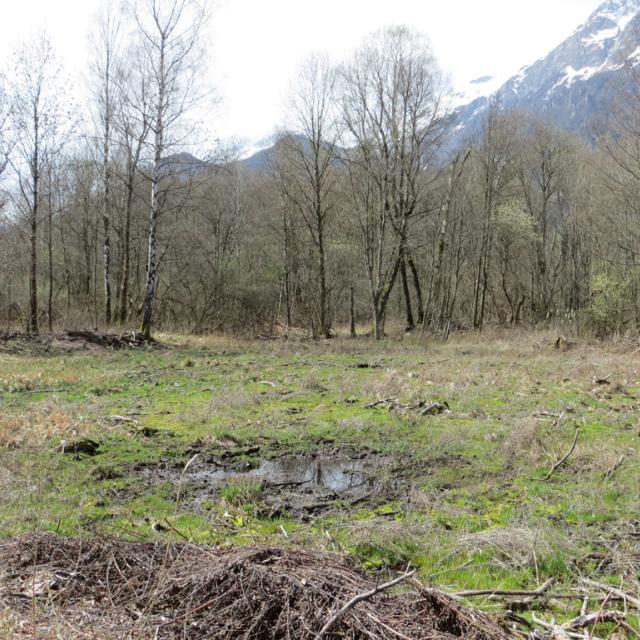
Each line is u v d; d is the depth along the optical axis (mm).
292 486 7062
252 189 42531
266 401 11695
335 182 32281
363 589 3432
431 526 5492
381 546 5020
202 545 4391
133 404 11125
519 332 28125
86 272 34031
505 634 3340
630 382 13969
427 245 31734
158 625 3201
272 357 19422
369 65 27281
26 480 6605
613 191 26750
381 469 7656
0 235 26156
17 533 5105
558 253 42188
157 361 17703
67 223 33031
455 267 33250
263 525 5703
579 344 22547
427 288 42938
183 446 8438
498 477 7207
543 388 13141
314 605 3256
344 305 43344
